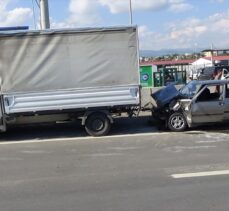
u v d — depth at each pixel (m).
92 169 9.06
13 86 13.27
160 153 10.55
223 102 13.69
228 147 11.13
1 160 10.41
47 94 13.30
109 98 13.47
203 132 13.59
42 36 13.31
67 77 13.39
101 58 13.48
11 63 13.27
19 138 13.62
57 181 8.16
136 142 12.19
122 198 6.93
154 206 6.50
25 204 6.79
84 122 13.48
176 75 33.66
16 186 7.92
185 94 14.27
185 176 8.22
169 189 7.37
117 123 15.96
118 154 10.59
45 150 11.49
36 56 13.32
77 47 13.40
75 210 6.41
